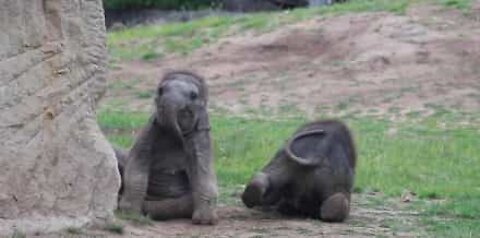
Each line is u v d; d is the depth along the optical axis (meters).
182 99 12.30
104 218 11.09
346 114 28.47
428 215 14.62
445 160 20.41
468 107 28.59
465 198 16.48
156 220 12.62
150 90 32.44
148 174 12.56
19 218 10.13
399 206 15.50
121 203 12.41
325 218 13.39
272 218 13.55
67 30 10.83
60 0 10.72
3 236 9.74
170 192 12.74
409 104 29.00
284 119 27.77
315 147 13.59
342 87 31.14
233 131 23.98
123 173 12.91
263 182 13.37
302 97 30.59
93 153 11.04
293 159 13.48
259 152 20.86
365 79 31.64
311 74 32.66
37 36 10.41
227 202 14.89
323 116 28.28
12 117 10.09
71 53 10.88
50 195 10.50
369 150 21.17
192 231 11.98
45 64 10.52
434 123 26.45
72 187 10.77
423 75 31.41
